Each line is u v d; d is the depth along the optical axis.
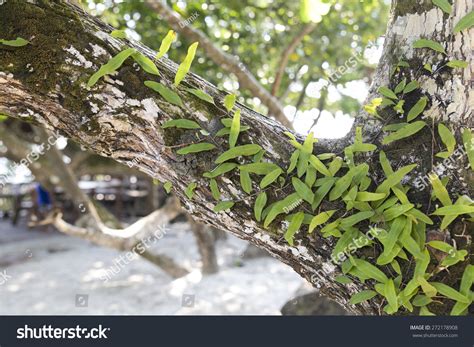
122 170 4.13
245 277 3.10
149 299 2.73
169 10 1.73
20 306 2.66
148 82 0.81
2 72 0.80
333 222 0.81
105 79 0.81
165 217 2.63
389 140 0.84
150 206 4.85
